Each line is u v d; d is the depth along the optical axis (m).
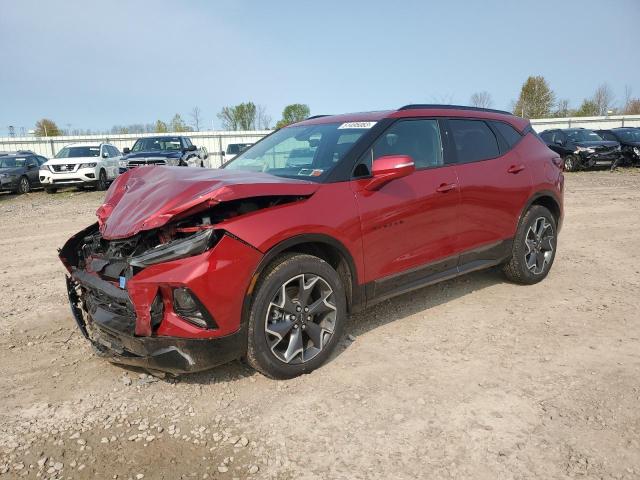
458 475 2.47
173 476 2.54
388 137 4.09
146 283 2.99
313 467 2.57
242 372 3.58
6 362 3.87
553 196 5.36
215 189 3.03
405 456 2.63
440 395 3.20
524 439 2.73
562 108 50.53
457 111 4.80
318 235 3.43
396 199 3.91
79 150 19.83
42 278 6.24
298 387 3.35
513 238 5.04
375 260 3.82
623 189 14.16
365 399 3.18
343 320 3.65
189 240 2.99
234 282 3.06
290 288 3.44
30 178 19.78
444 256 4.35
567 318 4.43
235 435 2.86
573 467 2.50
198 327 3.04
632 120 39.62
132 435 2.89
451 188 4.32
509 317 4.48
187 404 3.21
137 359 3.15
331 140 4.11
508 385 3.30
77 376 3.62
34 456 2.72
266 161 4.30
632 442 2.68
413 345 3.95
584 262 6.31
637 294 5.03
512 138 5.19
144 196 3.36
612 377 3.37
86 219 11.31
